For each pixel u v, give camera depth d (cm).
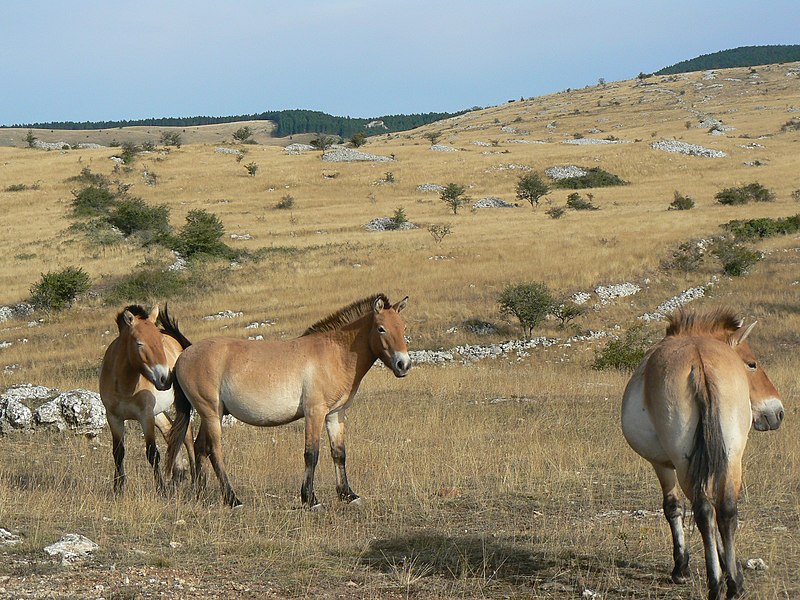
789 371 2142
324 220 6166
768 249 4081
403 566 673
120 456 966
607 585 620
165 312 1051
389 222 5762
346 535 775
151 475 1062
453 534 780
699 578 629
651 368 588
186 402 927
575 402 1695
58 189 7612
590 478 1017
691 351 572
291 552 710
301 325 3153
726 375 551
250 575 655
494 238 4772
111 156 9206
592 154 9019
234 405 889
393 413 1543
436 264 4081
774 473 984
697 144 9575
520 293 3027
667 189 7169
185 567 671
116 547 722
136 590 605
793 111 14025
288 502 909
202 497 909
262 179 8188
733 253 3681
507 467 1023
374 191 7750
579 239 4525
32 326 3491
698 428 539
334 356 888
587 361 2756
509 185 7900
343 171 8531
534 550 723
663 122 14300
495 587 629
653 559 695
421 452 1166
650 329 3036
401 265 4109
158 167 8694
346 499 905
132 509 830
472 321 3161
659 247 4119
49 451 1240
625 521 814
